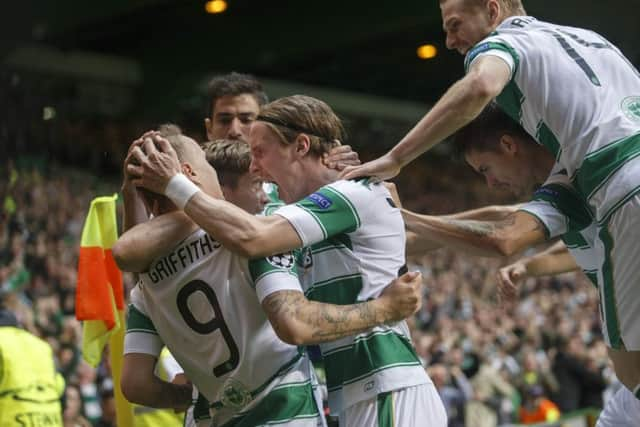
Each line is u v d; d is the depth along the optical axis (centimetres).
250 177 394
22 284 1487
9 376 659
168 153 355
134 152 358
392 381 369
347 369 375
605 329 399
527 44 386
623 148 378
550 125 390
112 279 492
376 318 357
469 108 364
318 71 3362
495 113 424
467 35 409
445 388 1366
